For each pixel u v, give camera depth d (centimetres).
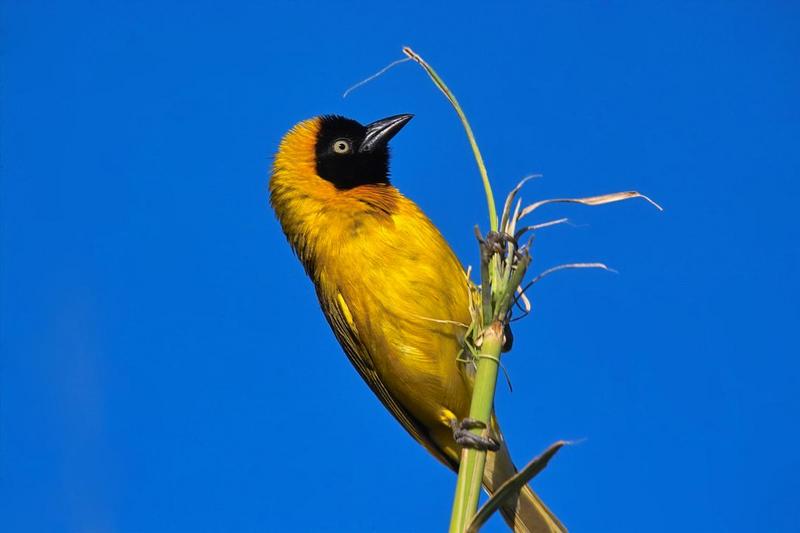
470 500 577
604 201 720
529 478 536
